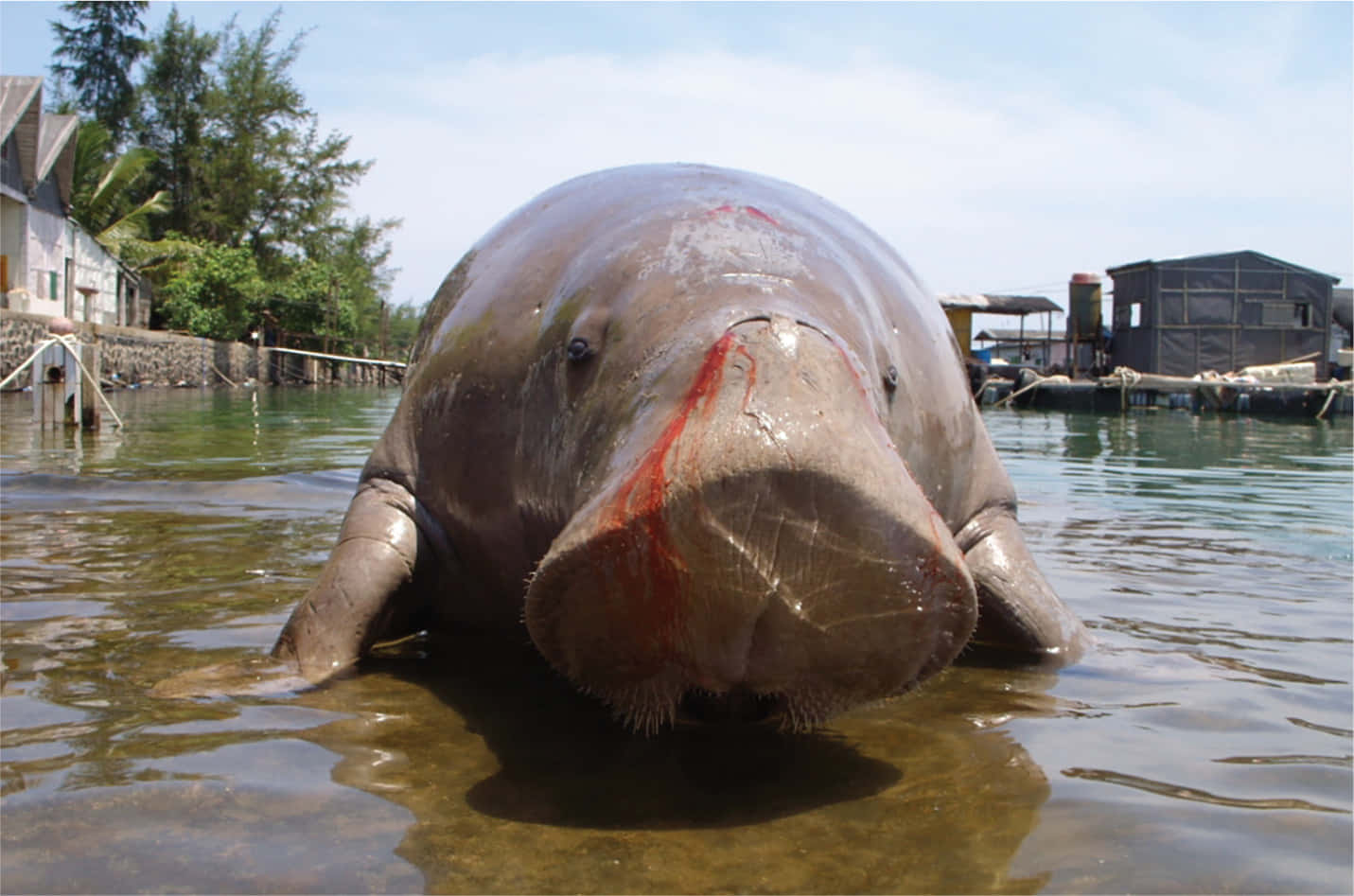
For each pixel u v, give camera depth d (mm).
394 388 29734
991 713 2646
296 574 3990
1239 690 2869
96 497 5914
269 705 2588
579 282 2725
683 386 1933
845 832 1942
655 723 1963
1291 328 24438
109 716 2467
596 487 1959
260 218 41219
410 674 2904
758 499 1666
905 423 2748
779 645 1769
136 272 31641
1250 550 4969
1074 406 21703
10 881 1699
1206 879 1783
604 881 1738
